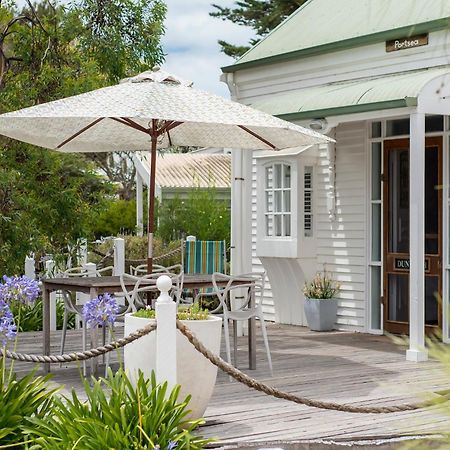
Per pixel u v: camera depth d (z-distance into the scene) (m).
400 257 11.82
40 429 5.59
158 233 22.39
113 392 5.70
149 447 5.32
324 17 12.88
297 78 12.38
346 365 9.61
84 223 13.67
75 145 10.48
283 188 12.98
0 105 13.16
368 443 6.38
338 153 12.66
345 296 12.59
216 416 7.16
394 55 10.93
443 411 3.07
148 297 8.81
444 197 11.12
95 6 13.98
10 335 6.01
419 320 9.68
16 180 12.84
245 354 10.48
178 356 6.51
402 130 11.80
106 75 14.62
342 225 12.61
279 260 13.22
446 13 10.09
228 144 9.90
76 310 9.15
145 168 25.20
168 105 7.94
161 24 14.55
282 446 6.32
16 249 12.65
